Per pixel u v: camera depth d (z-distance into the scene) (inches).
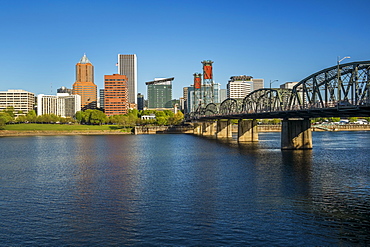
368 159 3341.5
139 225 1519.4
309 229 1454.2
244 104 5531.5
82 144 5876.0
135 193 2050.9
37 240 1387.8
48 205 1829.5
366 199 1871.3
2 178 2576.3
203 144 5521.7
